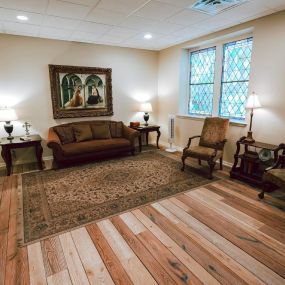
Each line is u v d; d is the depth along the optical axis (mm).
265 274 1681
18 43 4020
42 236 2135
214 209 2604
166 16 3209
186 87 5188
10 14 3021
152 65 5594
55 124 4613
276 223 2322
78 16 3148
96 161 4430
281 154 3064
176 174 3699
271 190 2926
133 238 2098
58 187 3230
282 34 3078
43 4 2717
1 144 3596
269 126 3389
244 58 3861
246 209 2602
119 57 5094
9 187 3248
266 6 2887
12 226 2303
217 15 3201
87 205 2713
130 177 3578
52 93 4430
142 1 2684
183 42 4742
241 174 3410
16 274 1697
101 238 2104
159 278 1647
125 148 4668
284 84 3137
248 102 3322
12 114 3764
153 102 5801
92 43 4719
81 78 4695
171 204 2725
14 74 4070
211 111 4660
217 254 1888
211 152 3564
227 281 1618
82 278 1656
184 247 1974
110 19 3299
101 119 5137
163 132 5816
